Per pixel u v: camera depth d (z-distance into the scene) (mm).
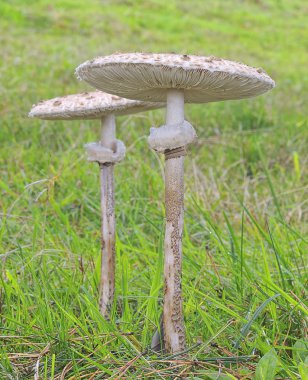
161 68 830
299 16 6688
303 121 2047
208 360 916
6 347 966
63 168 1481
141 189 1468
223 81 859
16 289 1027
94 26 4293
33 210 1339
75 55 3143
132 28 4500
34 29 3963
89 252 1195
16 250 1173
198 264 1123
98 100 995
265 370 855
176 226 922
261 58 4094
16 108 2057
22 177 1503
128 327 983
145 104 1006
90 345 943
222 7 6398
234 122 2137
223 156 1732
